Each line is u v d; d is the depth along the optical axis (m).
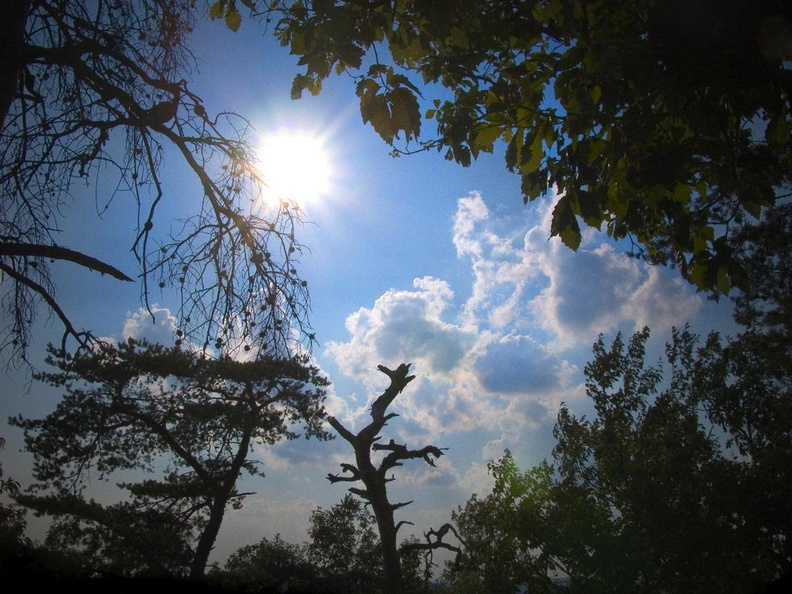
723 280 3.90
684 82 3.37
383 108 4.16
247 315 6.29
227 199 6.48
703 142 3.85
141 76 5.98
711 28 3.19
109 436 22.23
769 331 14.30
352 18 4.19
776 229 13.69
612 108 3.86
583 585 12.13
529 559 13.03
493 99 4.72
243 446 22.80
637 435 13.50
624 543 12.12
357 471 19.23
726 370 13.68
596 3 3.81
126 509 21.89
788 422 12.66
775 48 3.15
